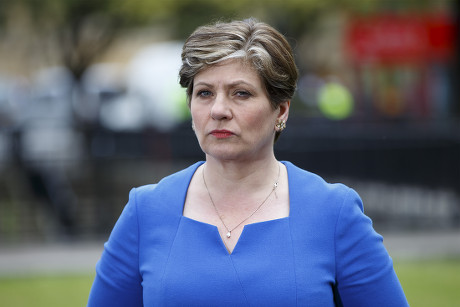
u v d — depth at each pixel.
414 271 13.31
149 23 26.08
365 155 16.58
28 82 41.25
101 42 25.36
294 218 3.98
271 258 3.88
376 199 16.61
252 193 4.09
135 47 43.44
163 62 29.22
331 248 3.94
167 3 24.70
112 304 4.18
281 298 3.80
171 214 4.09
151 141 19.03
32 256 15.01
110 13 23.58
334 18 30.70
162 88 28.03
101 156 16.56
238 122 3.93
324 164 16.42
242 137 3.95
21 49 27.06
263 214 4.04
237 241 3.95
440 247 15.11
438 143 16.66
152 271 3.98
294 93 4.09
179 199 4.14
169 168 16.84
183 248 3.97
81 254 15.12
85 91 27.41
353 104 26.73
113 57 44.12
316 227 3.95
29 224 16.48
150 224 4.10
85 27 24.52
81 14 23.44
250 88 3.92
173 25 27.39
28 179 16.58
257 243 3.93
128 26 25.16
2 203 16.45
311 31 29.98
